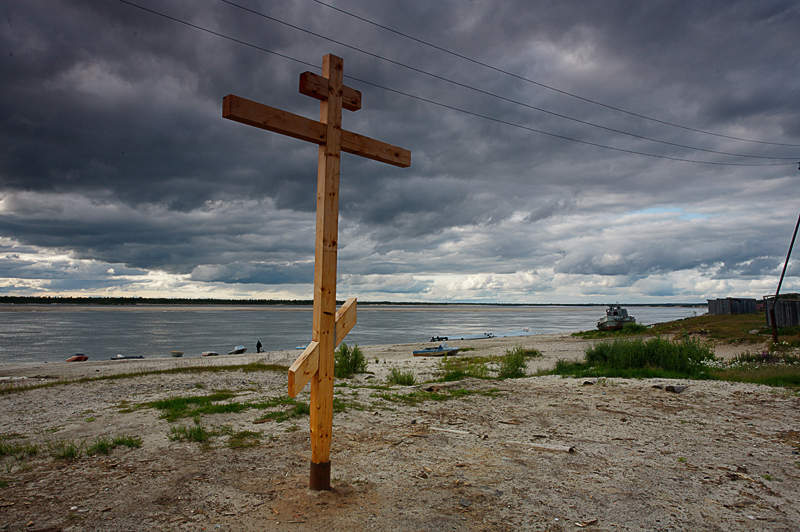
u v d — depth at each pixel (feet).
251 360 69.00
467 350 87.81
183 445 16.29
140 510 10.93
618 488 13.04
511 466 14.85
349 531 10.03
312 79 11.98
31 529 9.82
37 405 25.46
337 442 17.31
